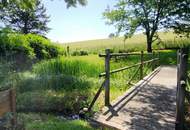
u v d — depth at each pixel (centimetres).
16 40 984
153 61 1351
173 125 400
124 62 1287
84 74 886
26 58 1009
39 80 634
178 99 364
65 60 1016
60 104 514
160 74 1160
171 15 2598
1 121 228
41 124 388
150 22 2670
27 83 604
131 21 2758
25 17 3581
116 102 548
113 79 845
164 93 661
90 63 1025
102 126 409
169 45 3189
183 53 357
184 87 357
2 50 840
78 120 432
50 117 452
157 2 2597
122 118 436
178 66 373
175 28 2684
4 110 220
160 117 442
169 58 2281
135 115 454
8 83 490
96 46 4366
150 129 381
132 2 2675
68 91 621
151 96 620
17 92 524
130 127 389
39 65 916
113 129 392
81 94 593
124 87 762
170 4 2555
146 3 2609
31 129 355
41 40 1388
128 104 534
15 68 750
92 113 468
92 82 727
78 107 511
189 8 2509
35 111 493
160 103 545
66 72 866
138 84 802
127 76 923
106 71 512
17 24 3553
